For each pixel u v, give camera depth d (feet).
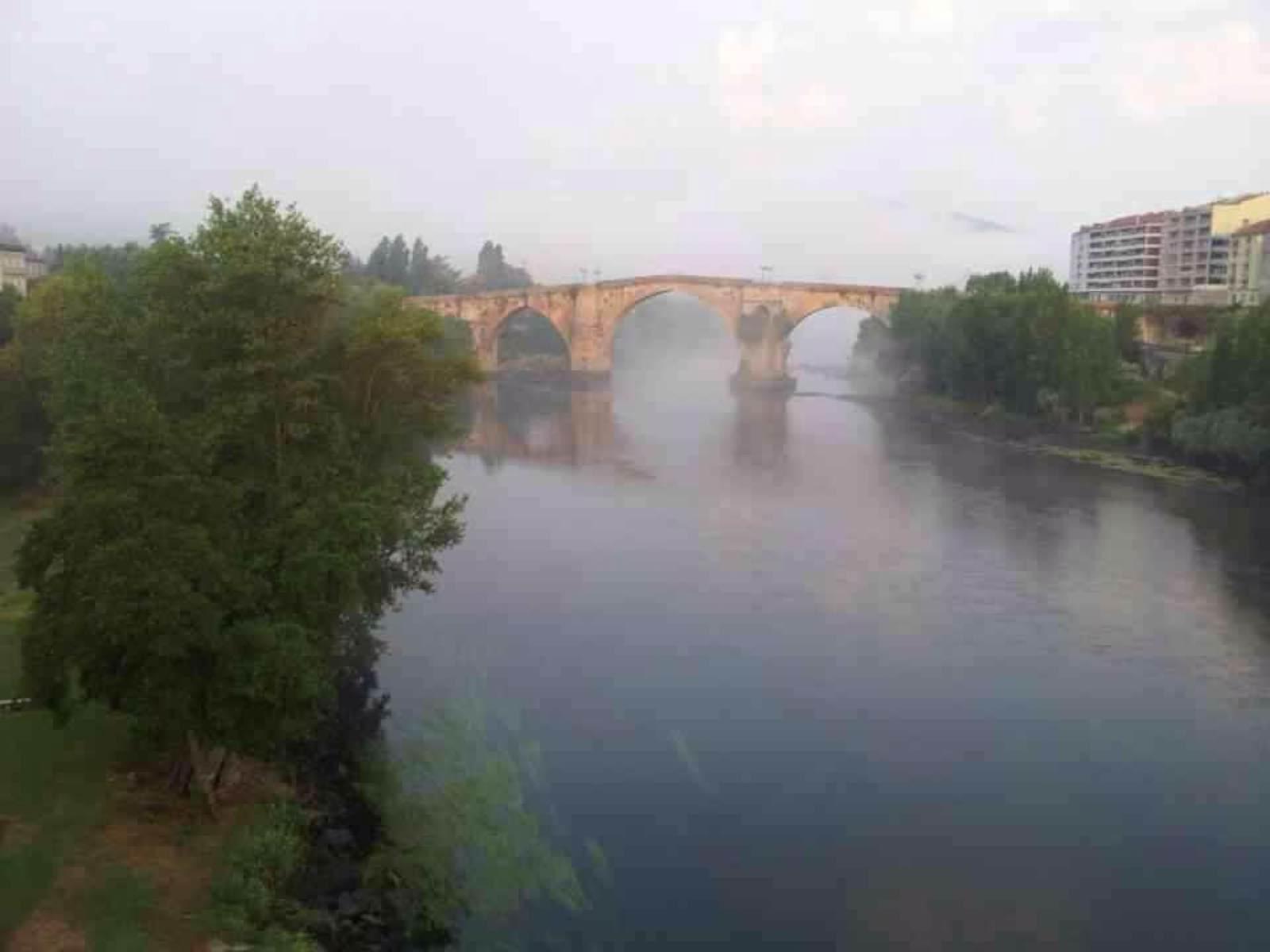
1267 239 459.32
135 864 74.43
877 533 193.98
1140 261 563.48
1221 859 88.74
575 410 396.57
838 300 498.28
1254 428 231.91
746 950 75.97
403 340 115.34
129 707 75.25
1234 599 155.22
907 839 90.89
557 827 91.30
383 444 118.73
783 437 324.60
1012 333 331.77
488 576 164.76
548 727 109.81
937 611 149.28
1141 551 182.19
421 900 80.28
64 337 150.41
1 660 103.60
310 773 94.94
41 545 76.48
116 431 75.51
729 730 110.63
